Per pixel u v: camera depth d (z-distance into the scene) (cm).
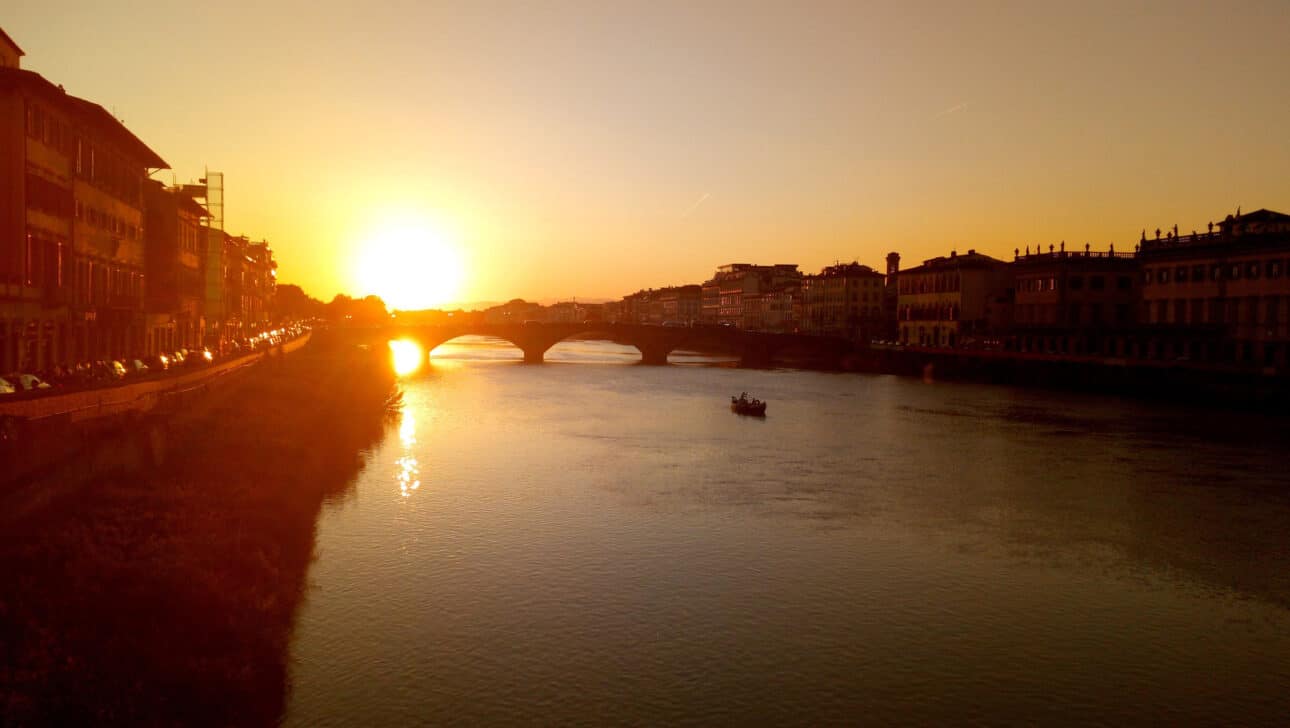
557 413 10881
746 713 3222
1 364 6012
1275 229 12862
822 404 12119
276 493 5228
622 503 6069
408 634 3794
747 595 4341
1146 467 7425
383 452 7931
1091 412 11044
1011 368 15088
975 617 4119
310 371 12612
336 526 5391
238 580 3822
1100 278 15275
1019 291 16812
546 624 3941
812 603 4253
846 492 6481
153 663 3017
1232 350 11756
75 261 7381
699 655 3672
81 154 7531
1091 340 14650
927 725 3173
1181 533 5453
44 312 6738
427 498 6141
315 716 3105
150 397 6344
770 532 5397
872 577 4625
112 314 8119
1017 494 6438
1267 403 10306
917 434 9275
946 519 5738
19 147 6288
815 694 3369
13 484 3478
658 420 10306
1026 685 3472
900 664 3628
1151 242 13725
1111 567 4819
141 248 9519
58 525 3625
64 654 2866
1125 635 3941
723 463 7581
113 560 3469
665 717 3178
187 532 4009
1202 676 3575
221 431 6288
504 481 6725
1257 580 4638
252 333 17662
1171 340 12888
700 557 4903
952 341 18575
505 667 3516
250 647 3384
